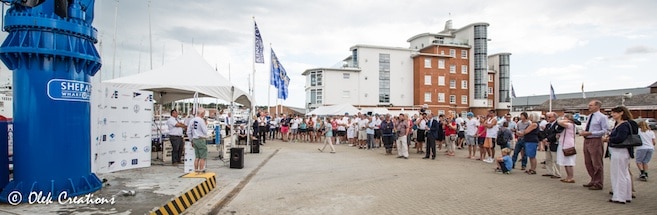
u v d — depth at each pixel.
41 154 5.94
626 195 6.79
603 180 8.89
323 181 9.33
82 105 6.47
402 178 9.77
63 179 6.13
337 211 6.39
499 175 10.24
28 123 5.92
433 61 56.31
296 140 25.25
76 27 6.21
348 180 9.48
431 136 14.38
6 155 6.31
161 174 8.76
